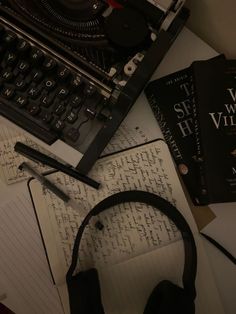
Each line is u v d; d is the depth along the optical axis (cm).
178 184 71
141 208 71
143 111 74
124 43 60
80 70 64
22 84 65
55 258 69
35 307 69
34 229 71
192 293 60
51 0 64
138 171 72
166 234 70
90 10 63
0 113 66
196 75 69
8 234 70
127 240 70
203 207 71
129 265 69
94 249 70
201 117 69
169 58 76
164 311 58
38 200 71
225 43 73
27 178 72
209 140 68
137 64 62
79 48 64
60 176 71
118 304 69
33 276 70
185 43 76
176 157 72
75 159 65
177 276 69
